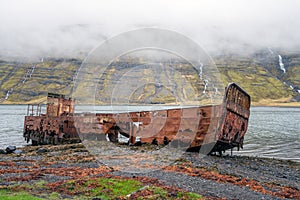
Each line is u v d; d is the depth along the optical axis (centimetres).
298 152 3681
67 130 3409
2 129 6297
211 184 1561
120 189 1332
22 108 17362
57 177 1577
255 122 8844
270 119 10194
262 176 1992
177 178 1623
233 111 2478
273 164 2602
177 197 1245
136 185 1399
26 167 1925
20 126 7044
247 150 3822
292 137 5272
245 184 1653
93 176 1580
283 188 1662
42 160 2223
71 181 1451
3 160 2256
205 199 1251
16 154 2616
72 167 1889
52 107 3700
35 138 3878
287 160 2953
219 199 1292
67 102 3553
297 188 1712
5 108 17138
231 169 2092
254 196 1409
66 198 1195
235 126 2550
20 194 1220
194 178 1659
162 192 1291
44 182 1454
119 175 1619
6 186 1364
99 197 1220
